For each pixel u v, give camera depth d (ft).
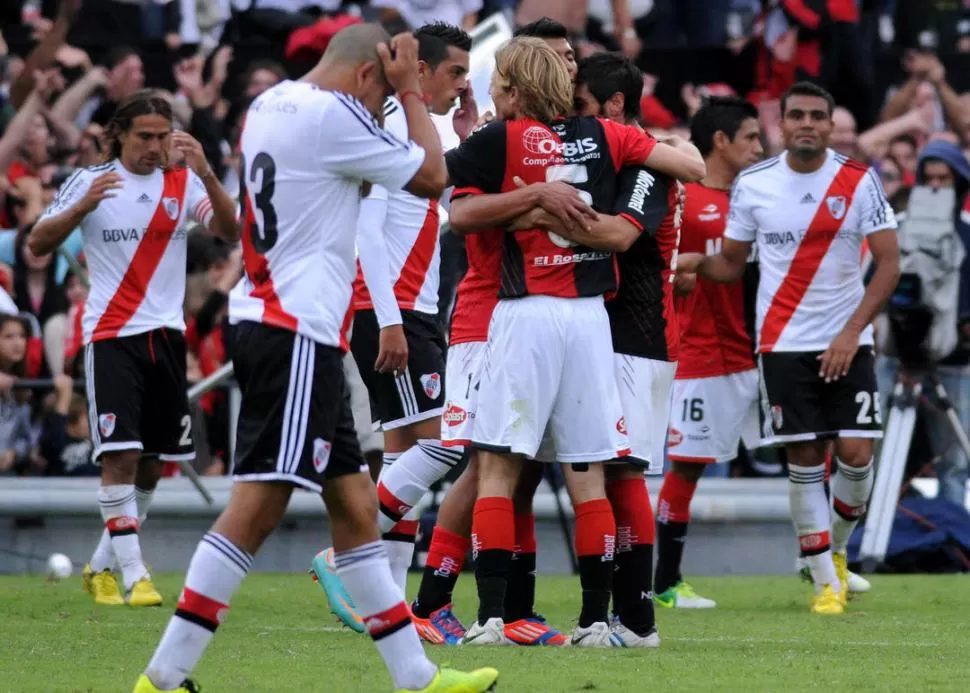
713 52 149.69
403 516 73.05
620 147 63.21
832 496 89.66
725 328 92.84
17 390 116.37
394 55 49.06
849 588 95.40
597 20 149.48
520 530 69.00
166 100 86.79
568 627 75.25
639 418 65.31
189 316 118.42
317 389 46.52
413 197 74.38
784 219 86.48
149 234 85.76
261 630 73.05
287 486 46.80
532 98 63.16
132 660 60.03
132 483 86.28
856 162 86.53
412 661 47.78
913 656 63.21
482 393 62.64
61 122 137.08
